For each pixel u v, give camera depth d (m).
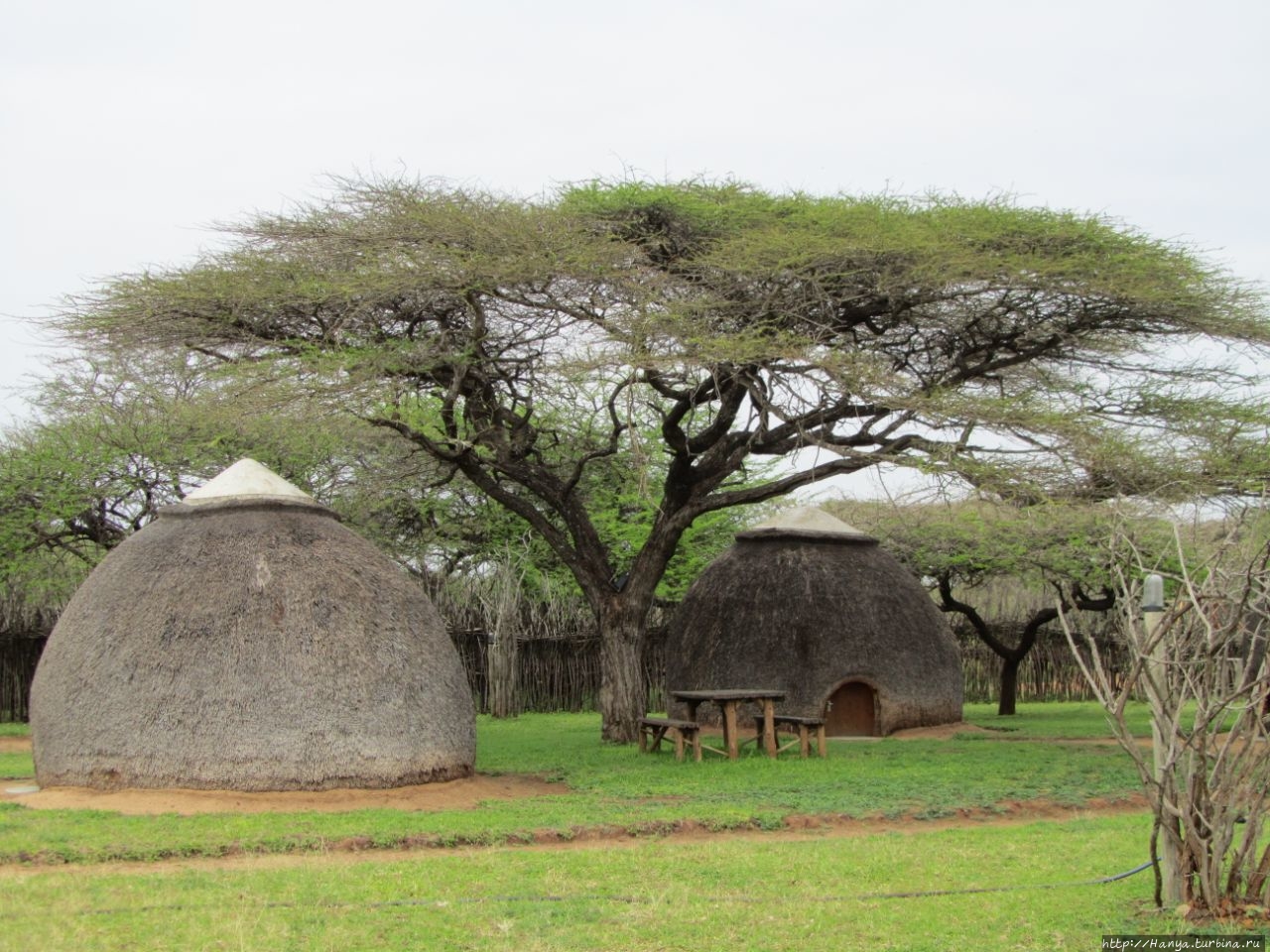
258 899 9.36
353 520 27.36
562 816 13.06
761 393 18.31
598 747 19.73
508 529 30.00
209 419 21.31
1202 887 8.83
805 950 8.20
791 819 13.11
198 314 18.44
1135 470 17.88
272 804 13.64
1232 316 18.70
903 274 17.69
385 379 18.08
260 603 14.45
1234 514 11.72
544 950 8.16
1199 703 8.62
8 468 23.88
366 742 14.27
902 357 20.17
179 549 14.89
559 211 18.28
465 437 22.20
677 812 13.27
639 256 18.14
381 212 18.36
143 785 13.87
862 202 19.05
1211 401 19.62
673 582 30.34
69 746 14.16
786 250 17.47
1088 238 18.80
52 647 14.91
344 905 9.21
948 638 22.83
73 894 9.49
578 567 20.78
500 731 23.09
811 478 19.77
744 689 20.95
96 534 25.38
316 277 18.19
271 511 15.40
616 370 17.70
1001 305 18.61
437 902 9.30
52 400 25.88
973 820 13.48
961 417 17.22
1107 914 8.91
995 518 20.92
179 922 8.70
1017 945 8.26
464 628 26.53
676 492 20.56
